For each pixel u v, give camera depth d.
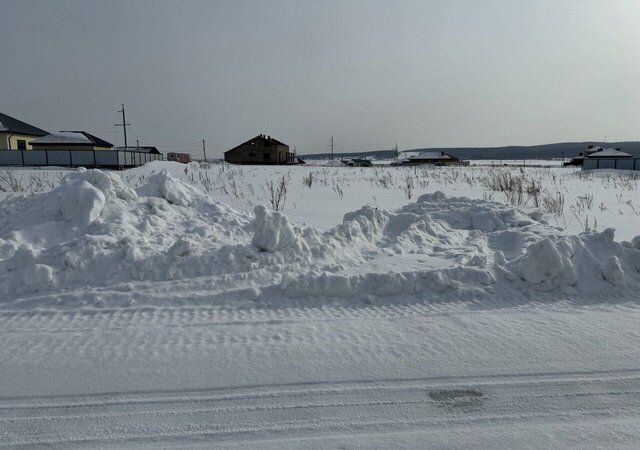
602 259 5.77
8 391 3.29
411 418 3.02
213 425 2.94
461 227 8.70
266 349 3.90
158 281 5.39
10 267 5.43
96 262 5.51
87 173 7.66
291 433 2.87
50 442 2.79
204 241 6.83
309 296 5.08
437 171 30.02
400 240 7.14
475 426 2.94
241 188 16.84
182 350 3.88
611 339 4.08
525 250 6.73
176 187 8.45
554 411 3.10
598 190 17.69
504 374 3.53
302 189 17.12
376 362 3.69
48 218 7.05
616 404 3.18
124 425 2.95
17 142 45.31
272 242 5.93
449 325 4.40
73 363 3.67
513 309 4.84
